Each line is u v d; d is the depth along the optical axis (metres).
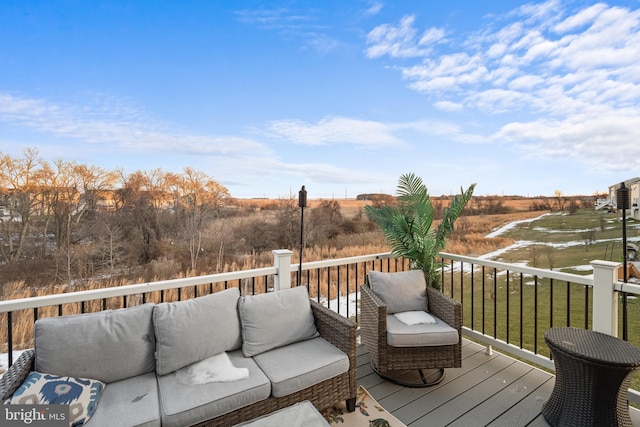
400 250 3.43
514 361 2.83
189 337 1.95
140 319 1.94
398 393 2.37
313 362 2.00
